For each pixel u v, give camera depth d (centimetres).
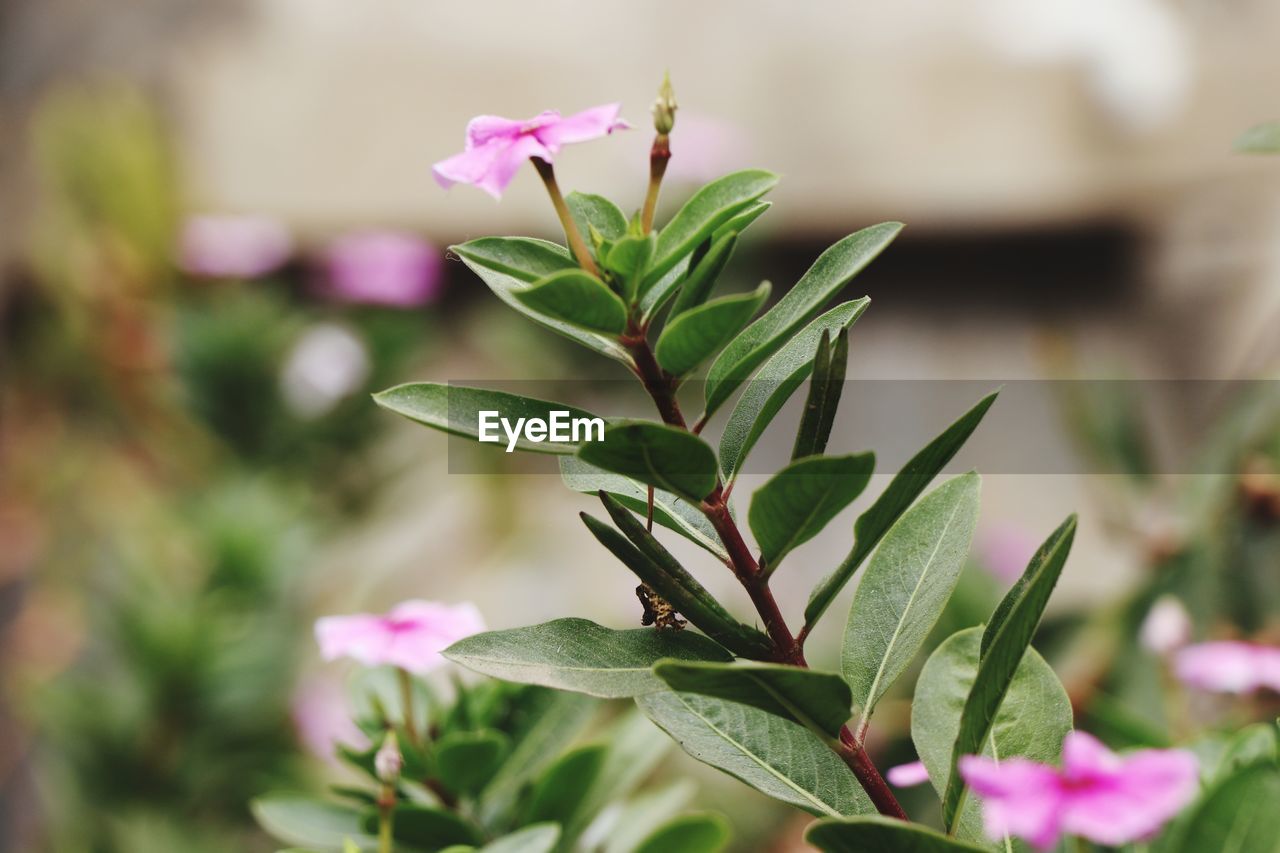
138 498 131
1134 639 76
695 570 120
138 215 131
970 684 49
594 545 145
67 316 131
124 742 104
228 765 106
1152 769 42
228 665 105
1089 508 113
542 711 58
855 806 47
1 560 148
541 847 52
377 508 129
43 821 114
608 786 56
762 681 42
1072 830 42
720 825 55
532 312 46
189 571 117
